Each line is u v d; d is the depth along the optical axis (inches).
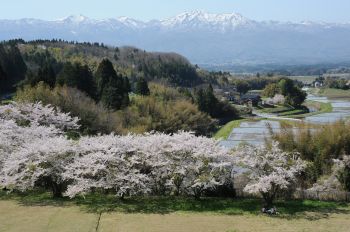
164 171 767.1
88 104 1899.6
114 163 741.3
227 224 615.5
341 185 842.8
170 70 5118.1
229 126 3065.9
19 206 698.2
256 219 645.9
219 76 6560.0
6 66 2979.8
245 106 4534.9
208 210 697.6
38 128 953.5
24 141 861.8
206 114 2925.7
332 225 617.9
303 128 1049.5
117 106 2224.4
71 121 1369.3
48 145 765.9
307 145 976.3
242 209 706.8
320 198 800.3
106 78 2405.3
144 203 735.7
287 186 759.1
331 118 3417.8
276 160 746.8
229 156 762.2
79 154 778.8
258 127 2925.7
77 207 696.4
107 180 721.6
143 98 2566.4
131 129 1977.1
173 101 2977.4
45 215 643.5
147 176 751.1
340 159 927.7
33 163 730.8
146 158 766.5
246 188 709.3
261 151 760.3
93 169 726.5
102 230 577.6
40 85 1916.8
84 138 842.2
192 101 3304.6
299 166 759.7
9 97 2448.3
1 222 606.5
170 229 586.9
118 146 773.3
